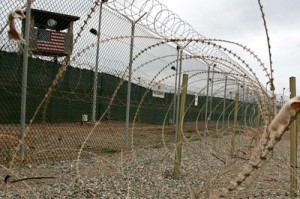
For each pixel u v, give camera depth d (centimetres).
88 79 988
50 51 855
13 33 175
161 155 716
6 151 446
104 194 439
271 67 214
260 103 255
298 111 134
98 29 864
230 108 1514
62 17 823
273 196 470
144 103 1296
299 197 499
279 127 136
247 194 382
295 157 508
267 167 513
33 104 810
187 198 464
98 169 508
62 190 430
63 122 895
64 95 890
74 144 761
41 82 828
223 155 573
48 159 601
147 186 497
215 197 174
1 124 747
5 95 765
